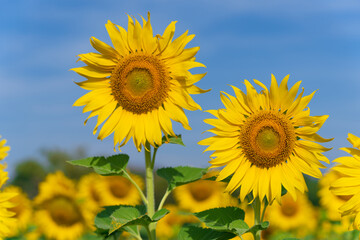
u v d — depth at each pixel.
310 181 10.22
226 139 4.93
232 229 4.64
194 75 5.13
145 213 5.36
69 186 7.99
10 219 5.78
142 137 5.23
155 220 4.78
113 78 5.41
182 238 5.12
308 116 4.77
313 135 4.78
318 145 4.75
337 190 4.73
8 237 7.11
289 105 4.88
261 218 4.89
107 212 5.51
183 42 5.20
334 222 8.01
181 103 5.20
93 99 5.36
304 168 4.81
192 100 5.13
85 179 8.26
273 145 4.86
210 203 8.98
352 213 4.67
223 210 5.00
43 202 7.82
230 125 4.93
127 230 5.35
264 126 4.87
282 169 4.87
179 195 9.37
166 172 5.57
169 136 5.48
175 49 5.23
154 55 5.37
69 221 7.73
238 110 4.94
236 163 4.92
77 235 7.64
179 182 5.40
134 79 5.29
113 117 5.36
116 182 8.08
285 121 4.89
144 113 5.34
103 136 5.29
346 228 7.52
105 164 5.34
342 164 4.78
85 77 5.41
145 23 5.30
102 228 5.34
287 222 8.74
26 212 7.75
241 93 4.97
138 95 5.30
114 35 5.31
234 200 6.78
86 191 8.07
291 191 4.72
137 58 5.36
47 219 7.72
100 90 5.45
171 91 5.32
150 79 5.30
